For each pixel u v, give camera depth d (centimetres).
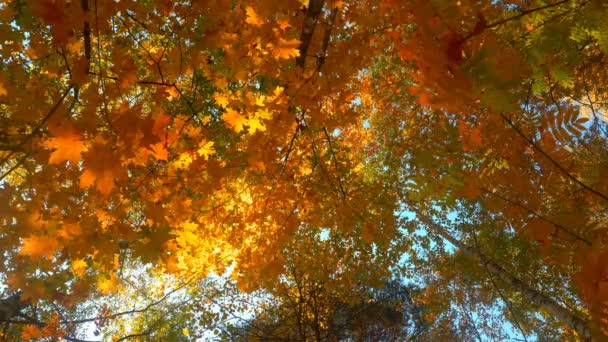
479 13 104
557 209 192
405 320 923
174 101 327
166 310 762
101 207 246
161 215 220
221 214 379
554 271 521
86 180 159
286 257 588
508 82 100
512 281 498
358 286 703
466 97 106
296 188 375
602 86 265
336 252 587
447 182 200
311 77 249
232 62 231
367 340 782
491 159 207
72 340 494
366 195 440
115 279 296
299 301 670
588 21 132
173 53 228
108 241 233
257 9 195
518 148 192
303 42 277
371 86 584
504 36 150
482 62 99
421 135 327
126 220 303
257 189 374
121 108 168
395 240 616
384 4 190
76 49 207
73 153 160
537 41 140
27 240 220
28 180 232
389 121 615
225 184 352
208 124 408
